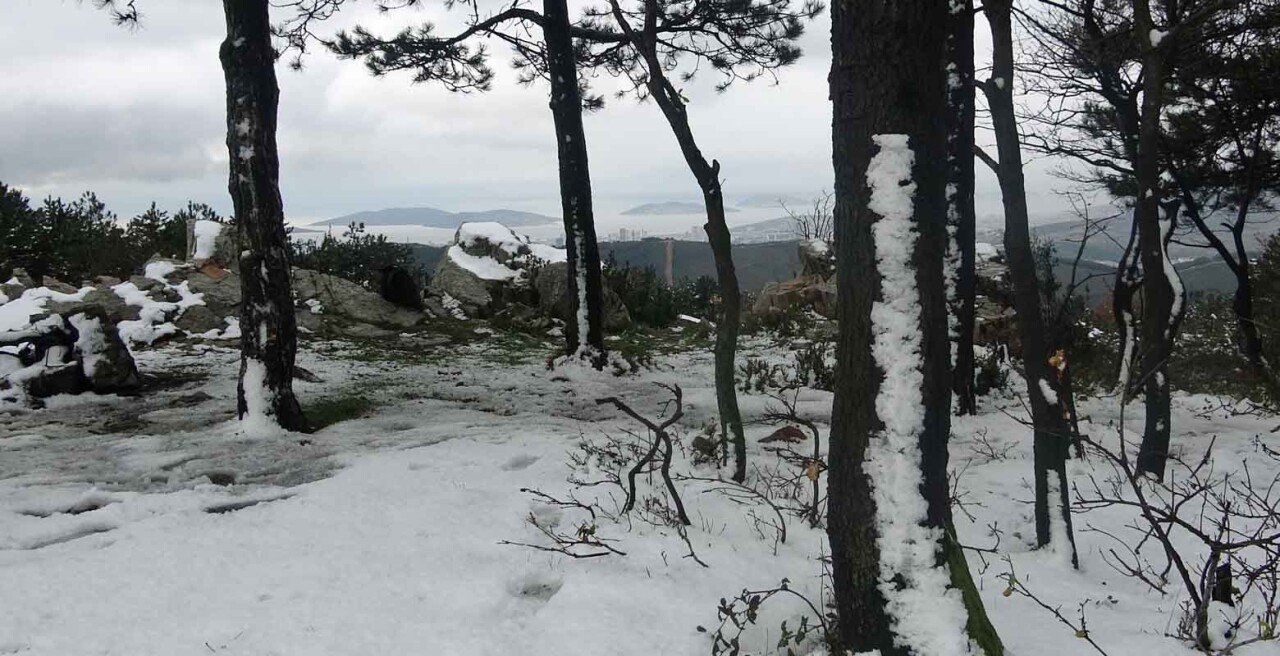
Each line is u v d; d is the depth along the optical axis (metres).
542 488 5.58
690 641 3.34
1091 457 7.11
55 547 4.55
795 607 3.72
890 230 2.91
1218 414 9.56
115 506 5.25
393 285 14.86
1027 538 5.18
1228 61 9.70
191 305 13.32
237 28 7.22
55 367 8.92
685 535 4.55
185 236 16.28
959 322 8.55
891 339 2.94
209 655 3.24
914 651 2.85
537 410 9.16
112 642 3.35
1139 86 9.51
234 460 6.48
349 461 6.50
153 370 10.64
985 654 2.84
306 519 4.98
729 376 5.86
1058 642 3.36
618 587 3.85
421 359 12.44
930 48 2.86
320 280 14.98
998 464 6.92
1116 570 4.41
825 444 7.35
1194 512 5.57
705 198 5.71
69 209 16.58
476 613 3.63
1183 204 11.01
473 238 17.19
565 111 11.54
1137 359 3.64
